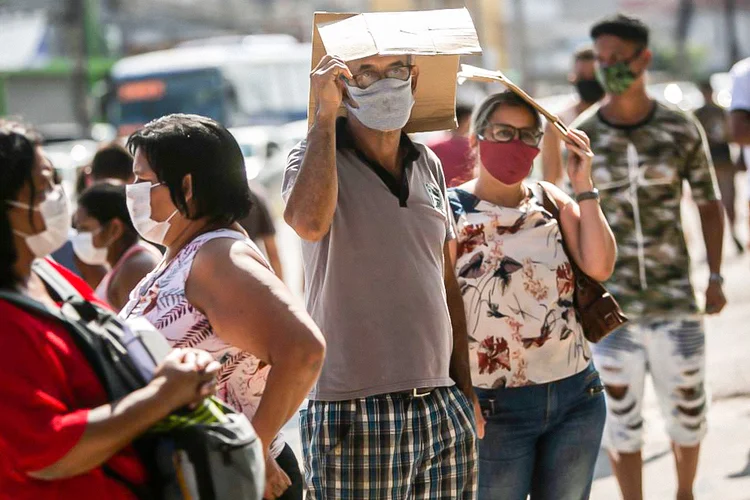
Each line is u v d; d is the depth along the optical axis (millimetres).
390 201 7461
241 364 6266
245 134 45969
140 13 86438
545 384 8742
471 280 8727
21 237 5219
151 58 52062
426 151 7941
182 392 5195
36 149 5273
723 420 14484
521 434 8734
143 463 5383
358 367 7320
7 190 5148
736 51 122312
